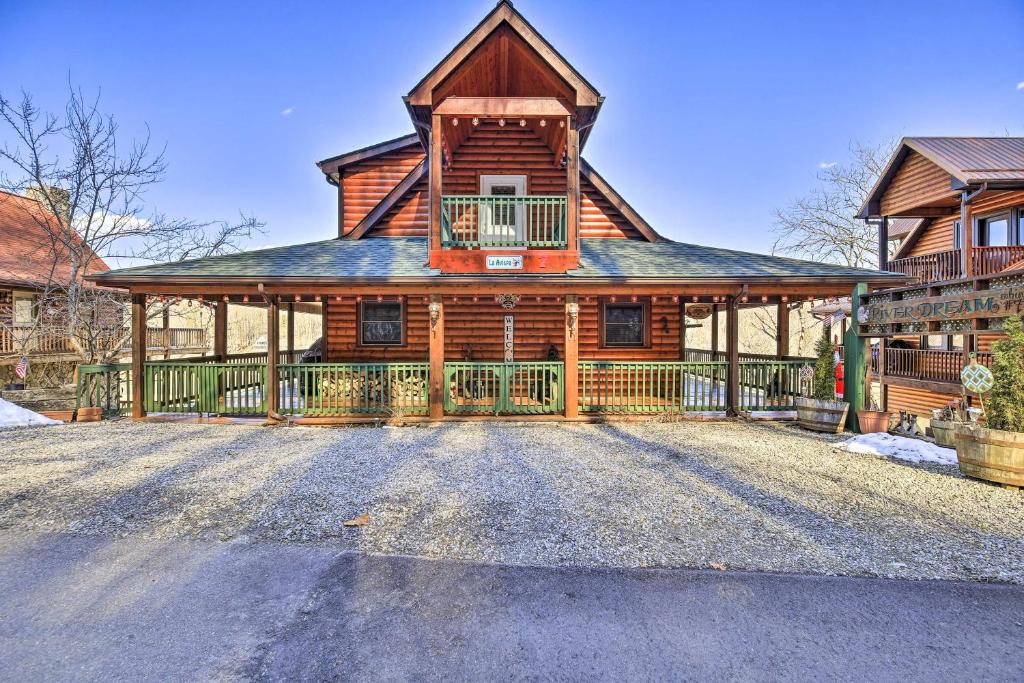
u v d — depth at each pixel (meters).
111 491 5.59
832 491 5.68
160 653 2.95
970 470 6.06
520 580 3.76
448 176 12.43
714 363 9.98
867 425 8.65
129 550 4.21
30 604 3.44
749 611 3.38
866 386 9.21
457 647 3.01
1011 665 2.88
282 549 4.24
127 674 2.78
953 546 4.31
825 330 9.66
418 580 3.76
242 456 7.18
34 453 7.32
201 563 4.00
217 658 2.91
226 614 3.33
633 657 2.93
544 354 12.29
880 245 16.73
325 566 3.96
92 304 16.03
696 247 12.02
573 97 9.73
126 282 9.27
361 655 2.93
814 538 4.46
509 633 3.14
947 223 16.56
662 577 3.81
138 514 4.94
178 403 9.96
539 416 9.84
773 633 3.15
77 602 3.47
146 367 9.88
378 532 4.57
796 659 2.92
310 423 9.49
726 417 9.96
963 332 7.86
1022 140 15.23
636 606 3.43
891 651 2.99
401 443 8.04
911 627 3.22
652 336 12.34
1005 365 6.08
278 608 3.40
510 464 6.80
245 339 30.83
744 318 30.59
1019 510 5.11
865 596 3.56
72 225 15.65
